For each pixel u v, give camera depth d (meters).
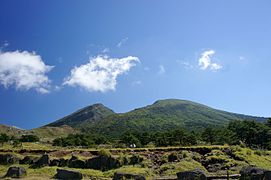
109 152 90.25
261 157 96.44
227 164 85.19
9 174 72.75
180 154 91.69
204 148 98.06
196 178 60.41
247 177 57.78
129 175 65.94
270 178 55.19
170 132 136.75
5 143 138.88
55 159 88.06
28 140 158.00
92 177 73.81
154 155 92.88
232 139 130.88
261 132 139.00
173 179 66.31
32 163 88.38
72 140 137.62
